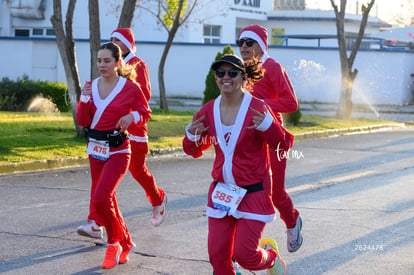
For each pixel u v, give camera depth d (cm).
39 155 1274
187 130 491
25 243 703
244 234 472
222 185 481
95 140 622
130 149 686
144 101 629
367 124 2245
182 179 1160
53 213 856
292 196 1006
